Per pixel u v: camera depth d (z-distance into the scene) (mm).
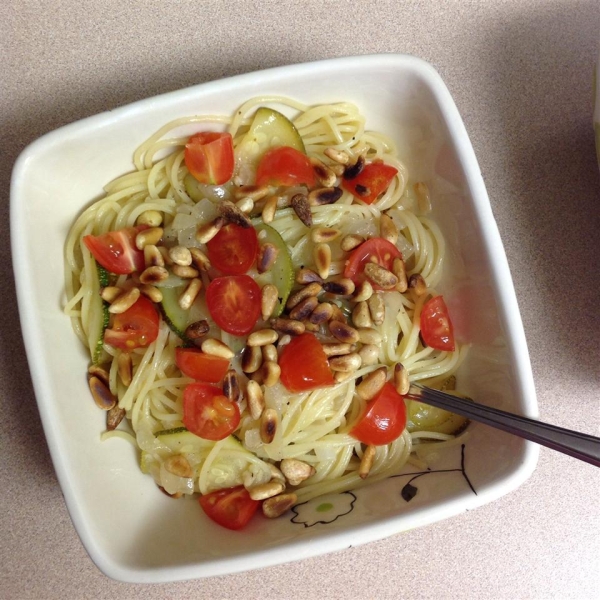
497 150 392
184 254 329
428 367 359
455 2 395
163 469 340
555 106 395
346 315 352
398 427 343
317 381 332
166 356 347
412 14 392
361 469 347
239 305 332
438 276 361
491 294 333
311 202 346
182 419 344
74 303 335
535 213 391
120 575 309
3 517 366
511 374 329
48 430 310
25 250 313
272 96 338
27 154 314
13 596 365
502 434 333
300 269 345
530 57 396
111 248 335
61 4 376
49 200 329
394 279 340
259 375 334
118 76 375
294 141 344
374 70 333
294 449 348
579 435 312
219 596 377
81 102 372
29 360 310
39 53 374
